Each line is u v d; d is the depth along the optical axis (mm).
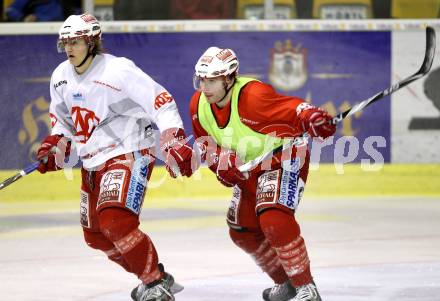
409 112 26281
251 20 26156
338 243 17969
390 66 26359
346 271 14820
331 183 26031
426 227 20094
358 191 26172
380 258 16125
